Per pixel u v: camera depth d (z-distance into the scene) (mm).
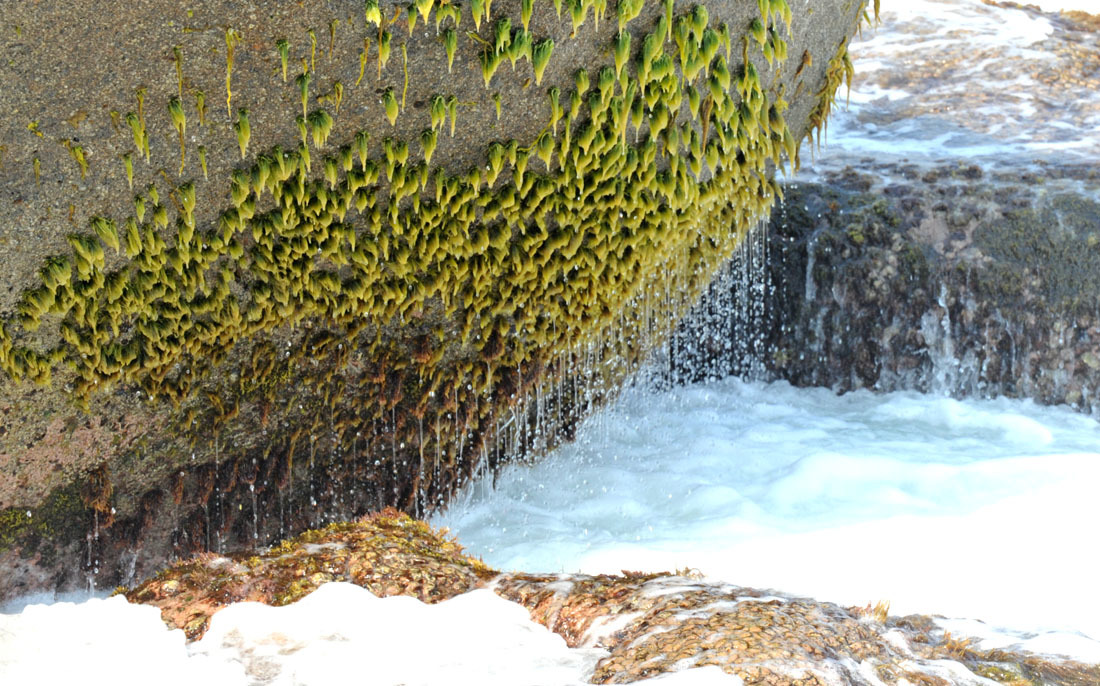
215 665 3217
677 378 7824
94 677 3150
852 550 5082
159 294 4281
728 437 6906
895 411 7410
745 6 4738
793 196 8078
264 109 3990
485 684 3092
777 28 5000
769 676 2984
